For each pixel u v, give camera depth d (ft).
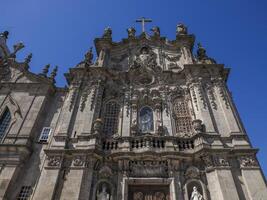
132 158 65.67
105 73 91.97
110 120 80.74
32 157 70.59
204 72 89.86
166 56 102.53
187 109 81.87
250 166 61.57
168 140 69.77
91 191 61.21
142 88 88.63
